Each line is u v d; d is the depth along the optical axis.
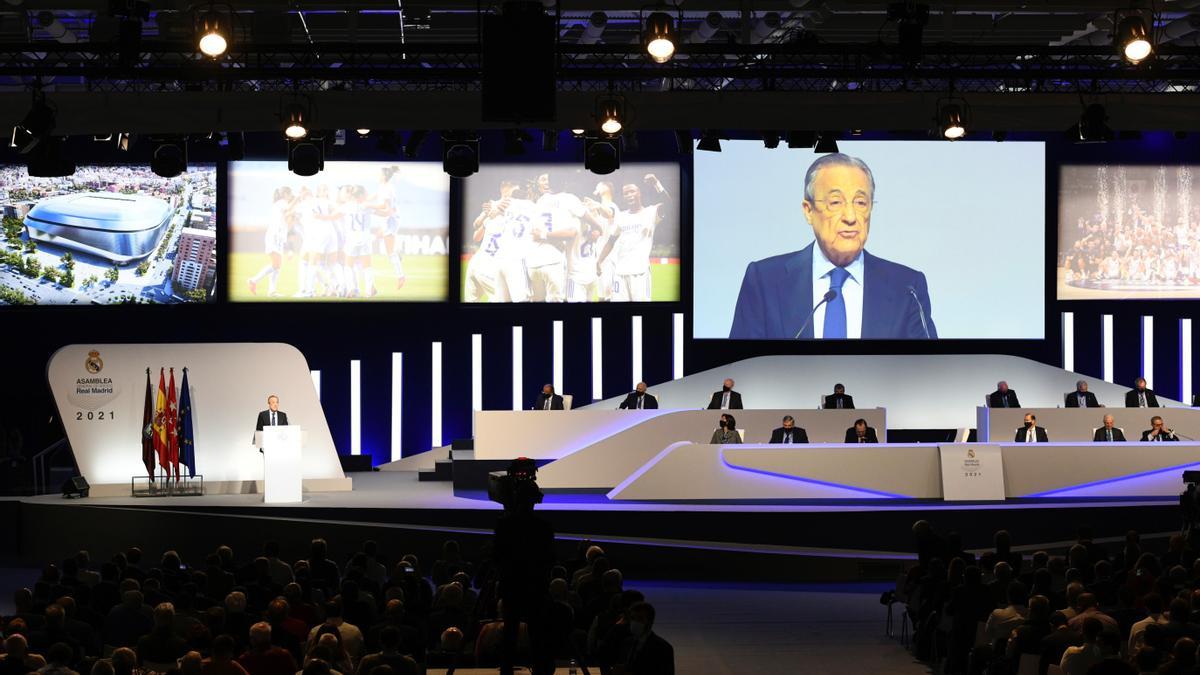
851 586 15.29
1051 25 19.14
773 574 15.57
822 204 22.88
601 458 17.78
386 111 15.96
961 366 22.95
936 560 11.50
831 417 18.69
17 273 22.42
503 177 22.97
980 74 15.98
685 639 12.19
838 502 16.80
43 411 22.45
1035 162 22.95
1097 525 16.33
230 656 7.19
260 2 16.78
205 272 22.66
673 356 23.12
